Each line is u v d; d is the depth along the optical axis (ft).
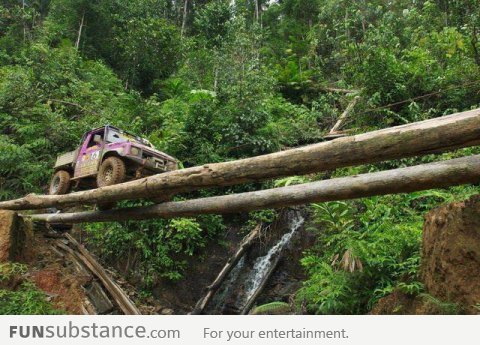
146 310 24.95
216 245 29.55
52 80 43.73
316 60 52.08
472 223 11.02
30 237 22.88
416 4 53.93
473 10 33.40
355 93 36.40
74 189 24.64
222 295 27.81
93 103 42.73
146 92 58.65
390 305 13.42
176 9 81.05
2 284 18.47
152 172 20.72
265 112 34.99
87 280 22.88
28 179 33.14
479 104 30.42
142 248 27.32
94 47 64.28
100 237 28.07
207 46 59.82
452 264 11.18
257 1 80.59
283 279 27.37
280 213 29.53
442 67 34.53
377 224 18.40
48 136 36.40
